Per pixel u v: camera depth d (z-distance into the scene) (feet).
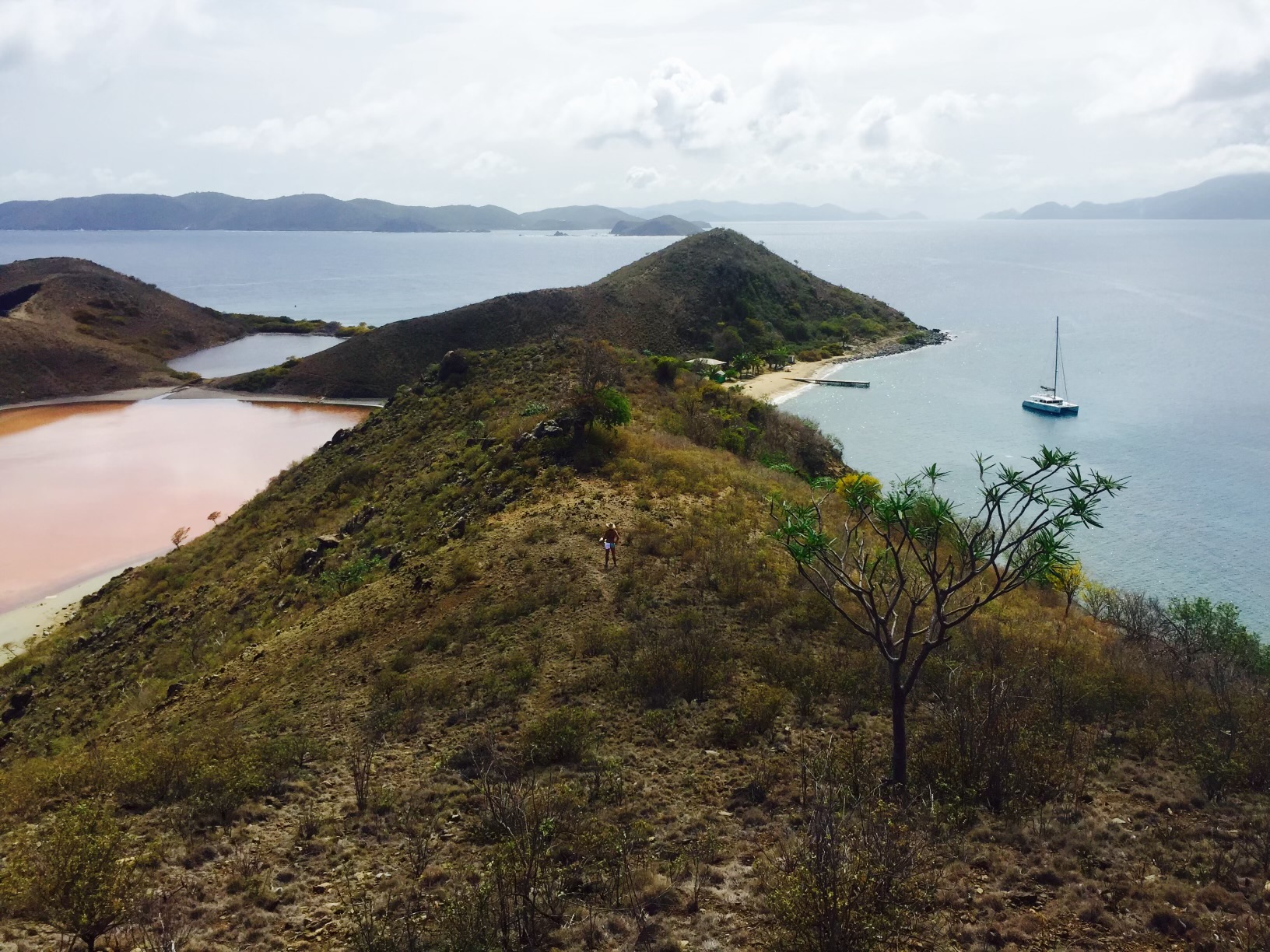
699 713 45.55
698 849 31.37
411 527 96.07
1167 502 182.19
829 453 170.81
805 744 41.63
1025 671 48.73
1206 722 44.19
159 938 25.79
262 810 36.65
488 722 46.29
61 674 90.63
